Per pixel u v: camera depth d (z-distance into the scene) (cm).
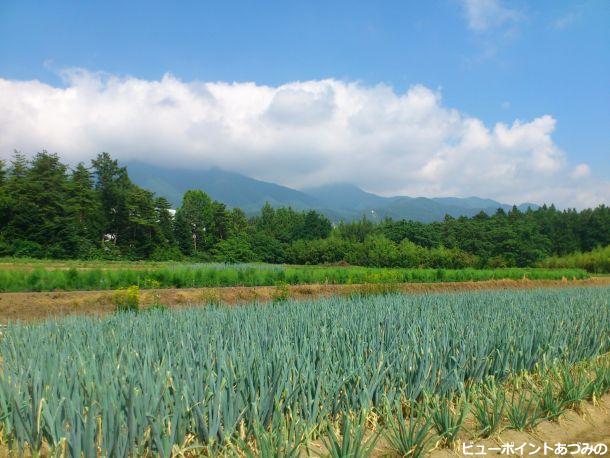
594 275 5344
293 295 2319
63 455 410
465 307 1272
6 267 3309
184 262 5384
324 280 2956
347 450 432
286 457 418
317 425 512
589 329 934
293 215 10031
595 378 710
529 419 582
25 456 462
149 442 439
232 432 465
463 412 533
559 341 835
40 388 500
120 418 422
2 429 503
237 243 6019
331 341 732
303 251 6288
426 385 606
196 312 1120
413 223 6675
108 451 414
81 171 5944
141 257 5775
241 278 2652
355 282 3034
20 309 1661
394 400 570
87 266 3878
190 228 6644
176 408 449
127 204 5816
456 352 679
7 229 4697
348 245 5922
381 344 712
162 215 6272
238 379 534
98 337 805
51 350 671
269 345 711
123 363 599
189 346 683
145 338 755
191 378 527
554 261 6059
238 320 961
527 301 1466
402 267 5116
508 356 705
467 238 6438
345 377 555
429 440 489
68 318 1089
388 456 491
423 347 686
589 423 613
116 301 1524
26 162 5509
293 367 571
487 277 3878
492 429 545
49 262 4228
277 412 487
